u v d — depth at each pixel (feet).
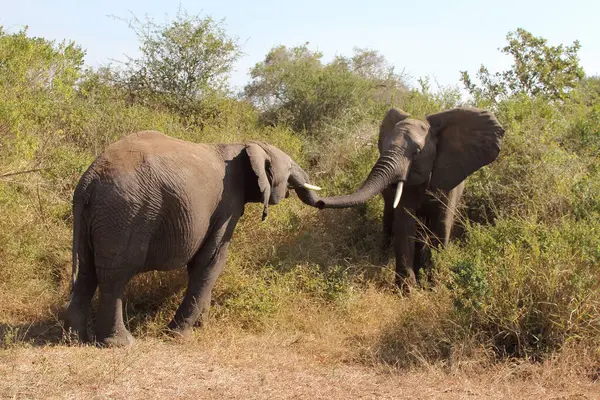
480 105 39.86
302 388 17.74
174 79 48.03
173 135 35.24
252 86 61.52
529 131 33.99
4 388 15.78
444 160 29.40
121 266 19.72
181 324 22.18
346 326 23.88
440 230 29.43
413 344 20.93
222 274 25.12
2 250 24.84
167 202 20.16
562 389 18.24
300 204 34.14
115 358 18.57
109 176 19.57
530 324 20.81
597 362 19.54
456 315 21.30
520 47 48.70
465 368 19.49
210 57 48.57
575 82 47.37
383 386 18.21
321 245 30.50
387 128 31.94
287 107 53.16
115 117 36.91
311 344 21.88
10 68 30.22
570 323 20.07
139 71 48.57
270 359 20.10
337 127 45.37
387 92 59.36
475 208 32.32
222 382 17.66
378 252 31.37
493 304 21.12
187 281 25.13
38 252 26.08
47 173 30.37
